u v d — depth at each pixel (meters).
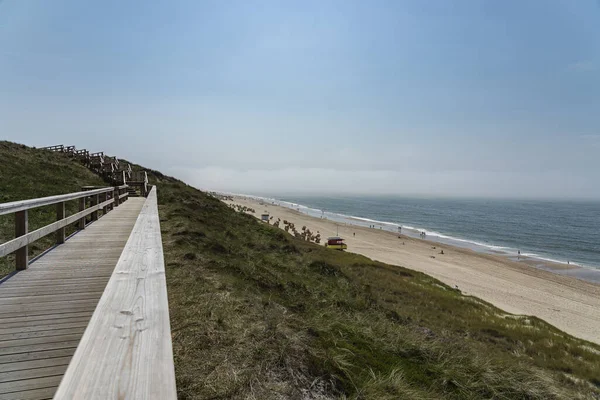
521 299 24.06
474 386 3.77
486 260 40.38
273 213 86.69
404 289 16.02
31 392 2.08
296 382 2.92
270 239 13.63
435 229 82.06
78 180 16.55
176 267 5.90
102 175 20.41
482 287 26.81
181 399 2.46
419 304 13.74
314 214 110.81
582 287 29.50
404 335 4.78
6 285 3.89
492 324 12.87
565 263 43.66
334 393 2.94
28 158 17.22
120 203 13.35
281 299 5.76
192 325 3.58
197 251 7.40
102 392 0.90
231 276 6.09
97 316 1.35
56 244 6.00
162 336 1.22
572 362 9.44
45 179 14.00
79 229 7.54
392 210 147.88
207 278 5.44
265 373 2.92
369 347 4.11
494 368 4.29
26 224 4.32
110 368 1.01
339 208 151.75
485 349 7.85
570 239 70.44
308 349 3.45
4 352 2.50
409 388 3.27
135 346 1.14
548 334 12.63
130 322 1.31
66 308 3.32
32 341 2.68
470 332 11.07
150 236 3.06
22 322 2.99
